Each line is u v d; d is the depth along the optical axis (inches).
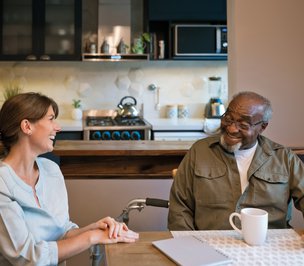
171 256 41.4
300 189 59.4
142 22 175.6
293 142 87.4
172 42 164.9
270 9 85.3
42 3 157.9
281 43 85.8
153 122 164.2
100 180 86.9
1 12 156.3
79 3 159.6
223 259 40.9
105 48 168.4
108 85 176.9
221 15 162.4
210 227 60.6
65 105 175.8
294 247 45.1
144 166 83.8
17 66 171.5
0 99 170.9
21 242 43.6
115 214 87.7
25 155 48.9
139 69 177.6
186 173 64.7
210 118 172.1
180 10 161.8
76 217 87.0
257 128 59.2
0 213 43.9
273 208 59.8
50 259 44.0
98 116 176.6
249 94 61.0
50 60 160.4
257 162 60.5
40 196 50.4
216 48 161.9
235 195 60.1
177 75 179.2
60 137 151.4
